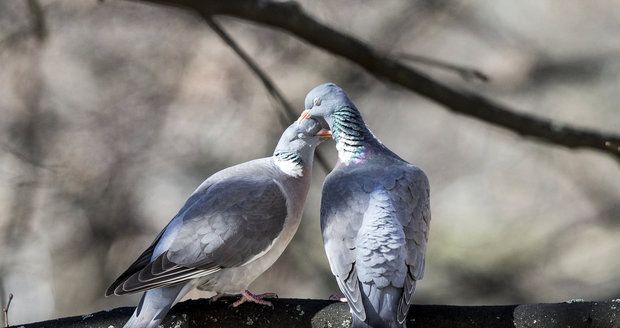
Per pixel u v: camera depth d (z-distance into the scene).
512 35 19.77
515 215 17.44
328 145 16.92
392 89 18.42
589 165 18.36
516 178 18.09
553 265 16.34
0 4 14.49
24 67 15.57
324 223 6.33
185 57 16.75
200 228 6.38
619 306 6.00
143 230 15.61
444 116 18.75
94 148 15.91
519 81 19.16
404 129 18.48
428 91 9.02
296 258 15.61
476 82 18.89
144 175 15.98
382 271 5.95
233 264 6.43
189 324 6.33
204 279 6.46
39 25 8.55
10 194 14.95
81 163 15.71
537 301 15.59
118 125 16.23
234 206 6.51
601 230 17.22
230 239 6.41
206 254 6.33
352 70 17.78
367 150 6.81
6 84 15.58
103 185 15.73
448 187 18.05
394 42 18.47
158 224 15.63
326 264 15.63
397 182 6.41
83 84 16.22
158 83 16.64
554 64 19.47
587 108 18.55
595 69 19.45
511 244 16.88
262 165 6.93
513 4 20.22
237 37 16.91
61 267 14.96
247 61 8.27
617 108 18.50
